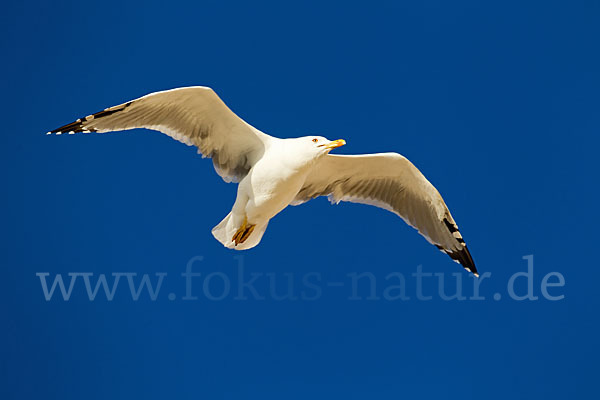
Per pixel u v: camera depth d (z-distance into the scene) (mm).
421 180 13305
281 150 11945
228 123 12305
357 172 13367
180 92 11906
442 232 13797
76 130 12453
